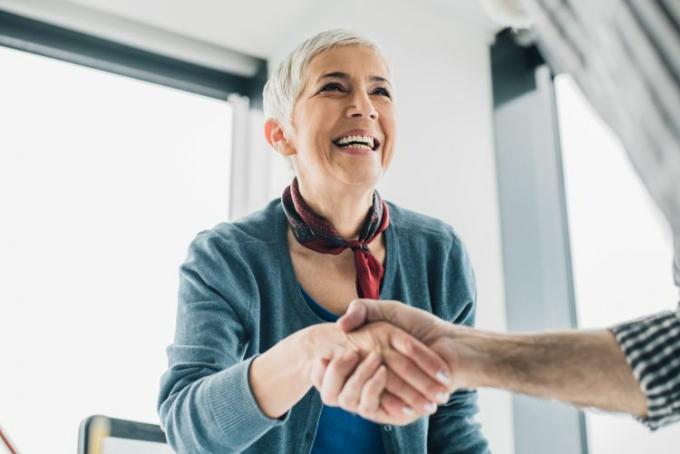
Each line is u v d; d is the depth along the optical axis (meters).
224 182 3.45
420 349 1.00
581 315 2.45
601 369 0.91
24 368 2.55
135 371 2.70
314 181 1.41
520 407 2.45
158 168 3.13
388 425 1.31
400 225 1.51
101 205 2.92
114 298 2.79
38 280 2.71
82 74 3.28
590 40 0.53
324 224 1.40
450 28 2.81
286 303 1.37
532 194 2.62
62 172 2.90
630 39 0.49
